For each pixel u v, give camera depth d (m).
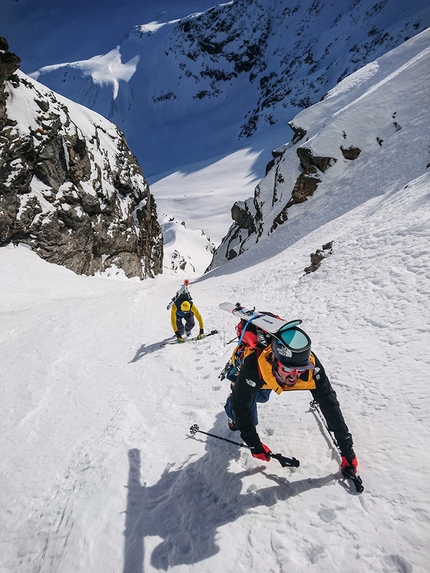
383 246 7.29
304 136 33.91
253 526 2.68
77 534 3.13
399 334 4.31
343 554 2.28
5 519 3.71
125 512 3.19
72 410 5.68
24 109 25.69
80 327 10.35
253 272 18.16
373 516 2.44
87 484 3.69
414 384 3.40
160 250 44.69
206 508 2.97
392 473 2.67
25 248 24.50
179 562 2.62
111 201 32.34
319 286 7.59
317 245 16.69
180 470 3.52
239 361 3.15
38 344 9.52
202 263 82.81
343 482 2.78
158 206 145.50
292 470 3.08
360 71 35.69
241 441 3.60
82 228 27.70
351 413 3.43
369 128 26.89
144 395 5.45
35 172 25.98
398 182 20.56
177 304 7.43
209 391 4.94
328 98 35.34
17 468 4.54
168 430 4.25
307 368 2.48
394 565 2.14
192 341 7.41
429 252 5.84
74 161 28.19
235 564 2.47
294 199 28.36
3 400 6.78
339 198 24.56
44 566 3.01
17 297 17.58
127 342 8.50
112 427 4.71
